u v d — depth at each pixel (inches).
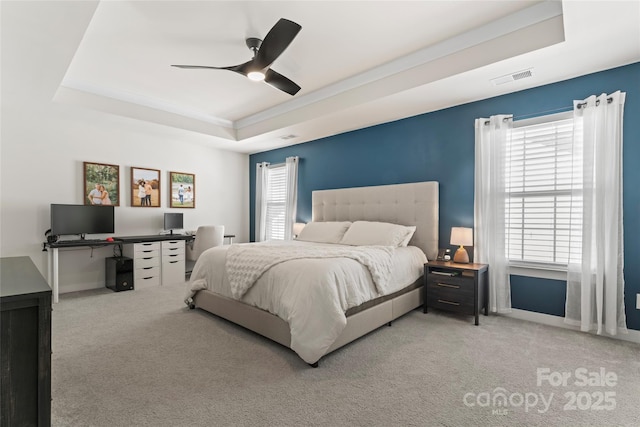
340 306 91.6
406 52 125.1
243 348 99.9
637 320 105.4
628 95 107.2
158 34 110.2
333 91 156.3
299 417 65.9
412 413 67.2
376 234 149.9
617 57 102.8
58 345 101.3
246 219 262.2
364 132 184.7
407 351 97.7
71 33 92.8
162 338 107.7
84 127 177.5
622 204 107.0
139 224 200.1
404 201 161.8
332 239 168.1
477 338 108.3
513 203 132.7
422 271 143.6
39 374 45.5
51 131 166.6
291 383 79.0
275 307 99.0
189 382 79.4
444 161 152.8
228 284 122.5
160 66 134.5
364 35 112.4
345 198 186.5
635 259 106.0
